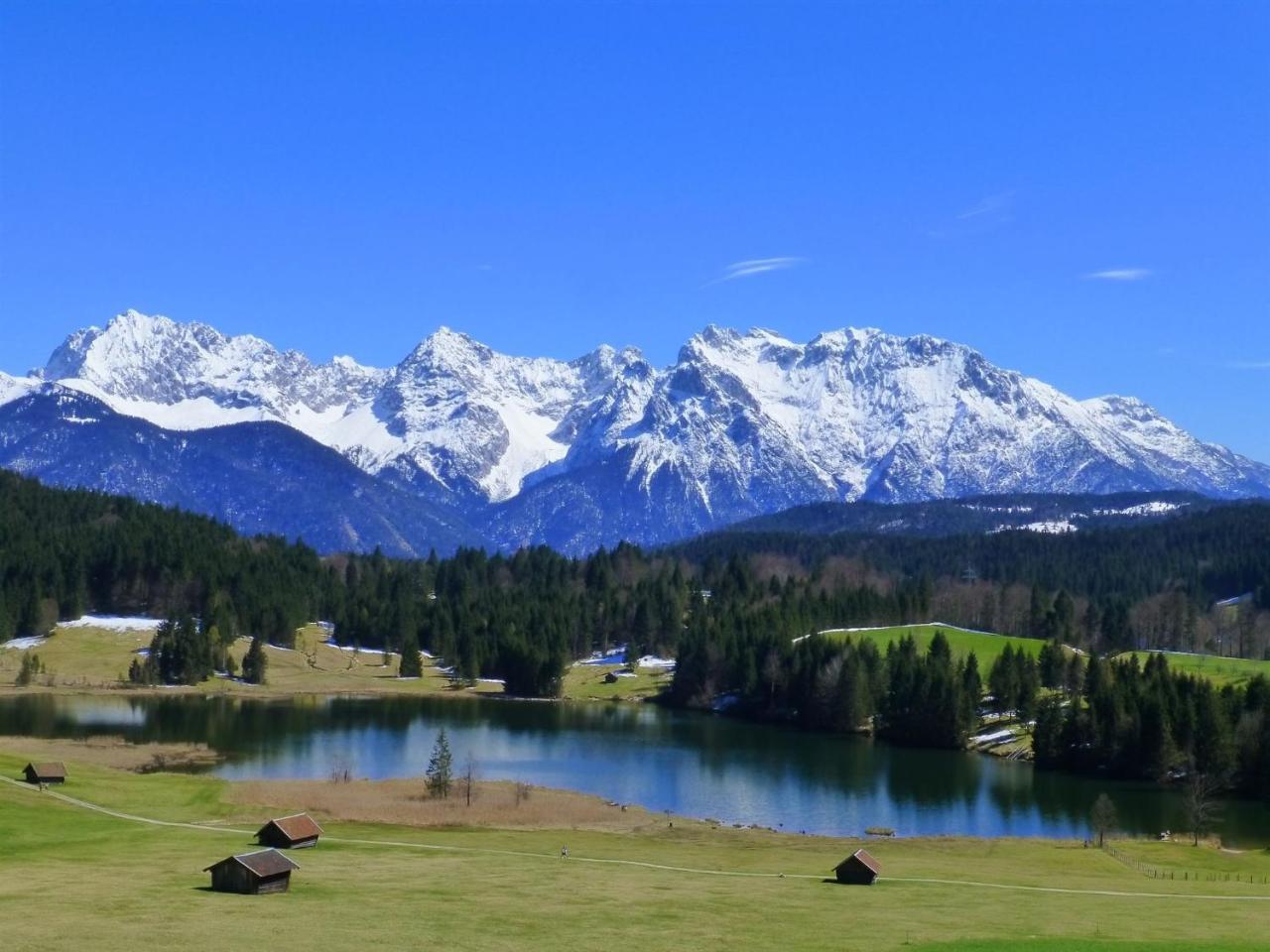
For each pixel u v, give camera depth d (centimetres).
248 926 9694
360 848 13712
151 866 12144
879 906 11225
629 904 11038
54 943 8975
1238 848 15812
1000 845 15300
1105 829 16512
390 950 9131
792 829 16550
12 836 13300
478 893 11344
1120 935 9956
